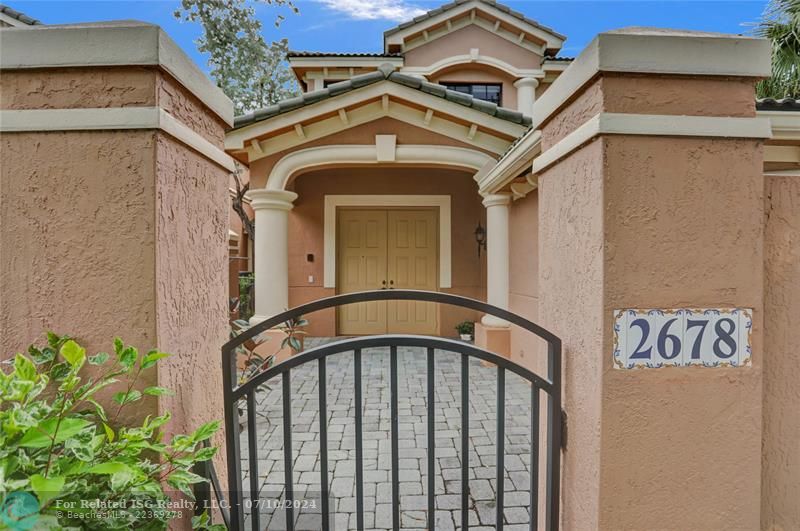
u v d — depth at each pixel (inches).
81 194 44.2
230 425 53.6
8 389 34.4
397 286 311.7
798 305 50.8
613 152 46.1
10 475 32.3
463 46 341.7
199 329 55.4
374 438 130.0
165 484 46.6
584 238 50.0
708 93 47.1
